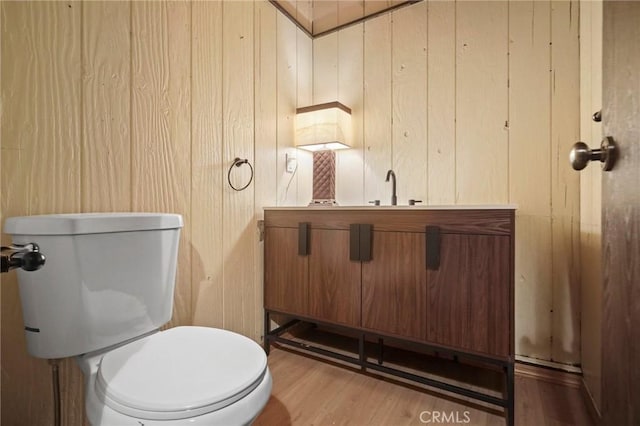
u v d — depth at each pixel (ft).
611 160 1.83
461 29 6.11
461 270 4.23
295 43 7.19
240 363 2.75
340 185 7.39
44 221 2.79
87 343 2.96
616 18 1.79
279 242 5.91
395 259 4.72
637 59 1.55
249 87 5.96
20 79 3.19
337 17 7.37
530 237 5.51
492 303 4.04
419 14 6.51
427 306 4.47
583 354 4.98
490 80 5.85
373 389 4.91
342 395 4.75
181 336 3.26
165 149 4.53
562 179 5.29
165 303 3.67
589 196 4.50
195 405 2.22
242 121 5.81
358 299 5.05
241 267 5.78
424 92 6.45
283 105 6.84
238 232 5.72
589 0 4.51
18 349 3.22
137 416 2.19
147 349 2.96
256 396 2.50
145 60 4.29
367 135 7.07
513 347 3.94
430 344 4.46
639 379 1.55
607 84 1.92
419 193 6.48
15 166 3.17
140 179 4.23
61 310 2.84
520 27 5.62
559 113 5.32
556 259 5.32
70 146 3.56
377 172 6.95
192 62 4.92
